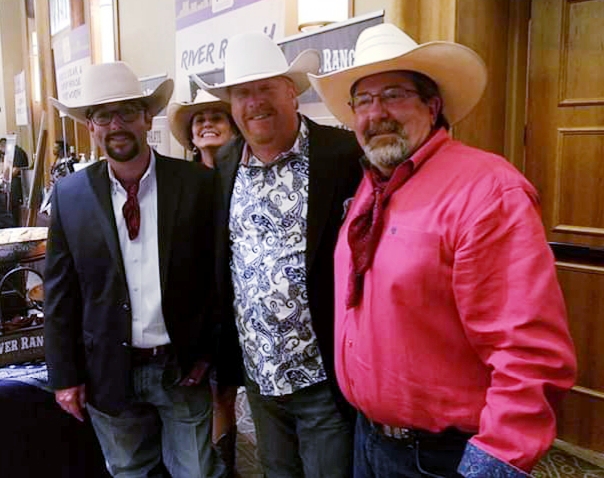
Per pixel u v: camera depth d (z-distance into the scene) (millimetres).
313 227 1620
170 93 2018
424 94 1282
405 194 1225
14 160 7711
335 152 1669
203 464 1945
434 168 1207
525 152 2381
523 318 1023
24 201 7598
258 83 1662
